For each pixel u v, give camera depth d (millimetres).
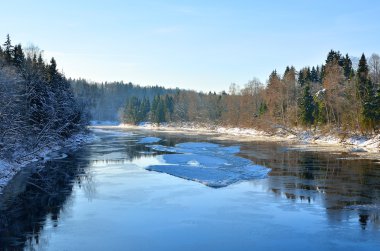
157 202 25578
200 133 111875
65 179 33469
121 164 42625
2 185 30172
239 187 30156
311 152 53781
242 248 17672
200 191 28797
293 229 20094
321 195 27219
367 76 75812
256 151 55750
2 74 41281
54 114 58469
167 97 171500
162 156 49062
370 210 23422
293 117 91938
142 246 17953
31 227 20547
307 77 105812
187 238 18938
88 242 18438
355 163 42156
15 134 40062
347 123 69688
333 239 18656
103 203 25328
